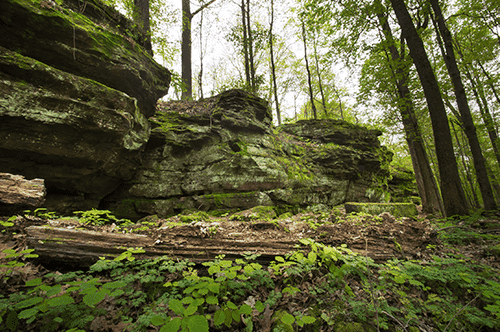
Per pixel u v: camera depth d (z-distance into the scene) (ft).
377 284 9.50
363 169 40.57
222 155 26.86
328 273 9.86
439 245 13.67
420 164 34.55
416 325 7.61
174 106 32.04
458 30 41.39
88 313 7.16
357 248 11.87
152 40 29.30
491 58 36.65
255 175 27.45
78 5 18.44
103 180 21.35
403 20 25.17
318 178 34.58
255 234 12.80
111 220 22.80
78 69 17.52
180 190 26.16
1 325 6.18
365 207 23.40
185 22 44.86
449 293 9.25
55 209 19.07
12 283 7.86
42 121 15.07
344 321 7.62
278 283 9.61
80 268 9.91
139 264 10.03
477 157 24.12
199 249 10.94
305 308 8.29
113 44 19.02
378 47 29.71
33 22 14.85
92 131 17.42
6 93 13.88
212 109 30.50
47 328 6.43
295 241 11.89
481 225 18.83
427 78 23.80
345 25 32.68
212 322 7.38
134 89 21.08
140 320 6.82
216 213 24.45
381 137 62.80
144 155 25.29
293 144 37.27
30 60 14.61
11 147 14.80
